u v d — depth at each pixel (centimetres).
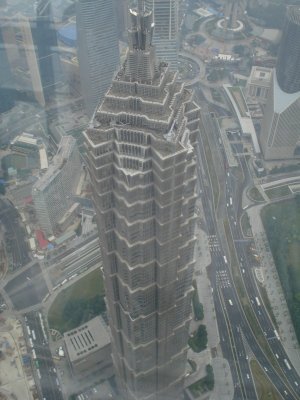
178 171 14325
